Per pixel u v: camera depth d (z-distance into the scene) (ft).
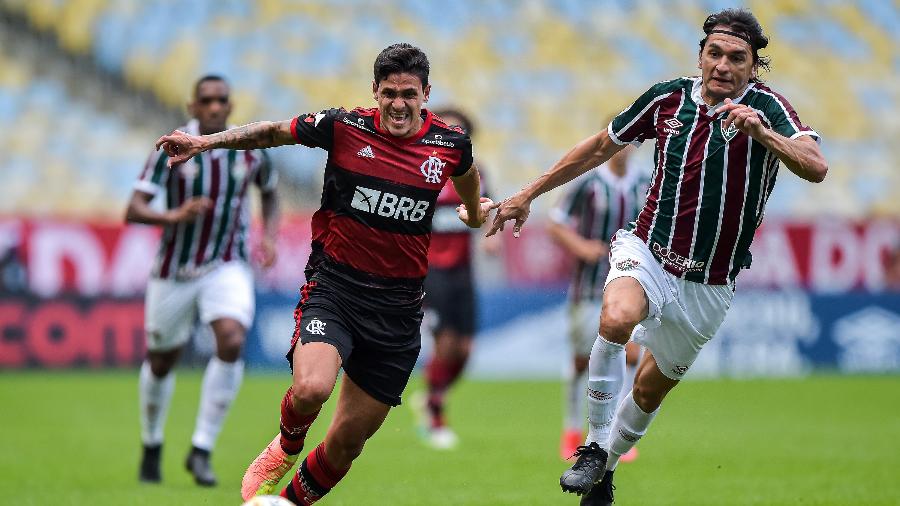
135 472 108.17
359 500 90.74
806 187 265.75
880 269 213.05
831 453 123.13
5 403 162.30
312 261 66.49
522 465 113.09
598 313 120.57
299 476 67.26
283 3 283.79
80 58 266.57
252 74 269.03
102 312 191.21
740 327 207.41
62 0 272.72
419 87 63.21
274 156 233.96
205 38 273.95
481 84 275.18
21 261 188.75
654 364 74.08
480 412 164.96
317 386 60.29
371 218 64.13
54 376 190.19
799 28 304.71
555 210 122.11
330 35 279.90
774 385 195.83
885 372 212.43
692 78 71.67
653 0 302.45
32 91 261.24
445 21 287.89
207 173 102.12
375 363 65.36
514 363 201.36
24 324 189.37
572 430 120.78
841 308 211.61
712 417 143.74
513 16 291.79
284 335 195.83
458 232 131.75
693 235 70.18
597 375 69.62
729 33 68.80
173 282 101.71
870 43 305.32
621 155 121.70
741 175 69.26
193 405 164.55
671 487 98.94
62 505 86.84
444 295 131.34
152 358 102.89
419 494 94.12
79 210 241.55
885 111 288.71
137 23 273.33
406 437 139.13
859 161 274.98
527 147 263.70
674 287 71.26
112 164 250.57
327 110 65.26
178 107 263.90
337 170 64.49
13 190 242.37
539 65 282.56
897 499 91.20
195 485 99.60
